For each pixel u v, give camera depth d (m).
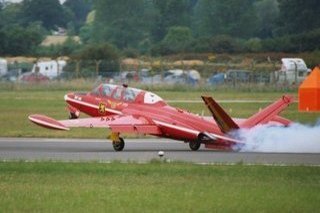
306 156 102.38
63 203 69.44
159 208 67.81
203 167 89.19
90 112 121.88
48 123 109.12
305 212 66.62
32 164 91.50
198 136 107.38
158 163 92.69
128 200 70.75
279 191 74.88
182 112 111.75
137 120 110.94
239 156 102.75
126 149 113.06
